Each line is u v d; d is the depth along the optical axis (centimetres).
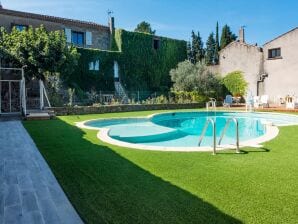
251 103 2355
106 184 509
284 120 1859
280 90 2819
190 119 2097
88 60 2845
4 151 775
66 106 2055
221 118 2088
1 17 2459
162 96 2734
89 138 973
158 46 3481
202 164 639
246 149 793
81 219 378
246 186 495
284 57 2781
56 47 1947
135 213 393
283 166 620
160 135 1248
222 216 381
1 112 1802
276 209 402
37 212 398
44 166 627
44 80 2058
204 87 3044
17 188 491
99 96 2572
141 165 633
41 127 1249
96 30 3172
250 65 3052
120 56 3111
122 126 1414
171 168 608
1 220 374
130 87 3200
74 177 550
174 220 371
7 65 1938
